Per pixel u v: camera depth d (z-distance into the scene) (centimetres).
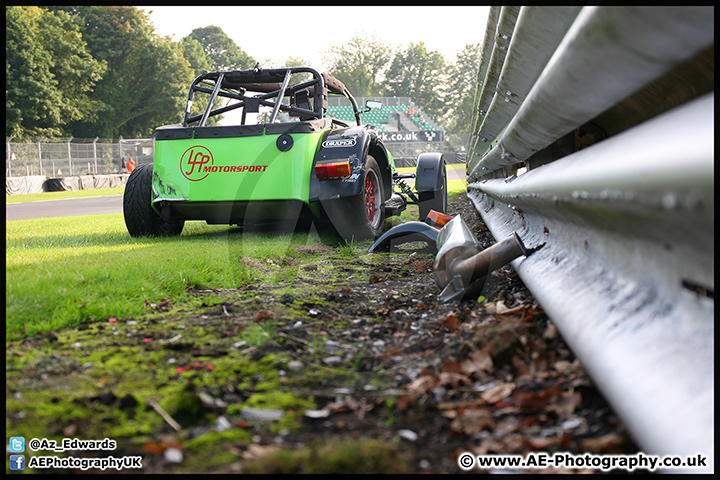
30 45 4134
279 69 486
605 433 112
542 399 125
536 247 221
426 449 112
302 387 144
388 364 161
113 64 5300
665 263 104
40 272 281
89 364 162
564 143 246
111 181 2795
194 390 134
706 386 82
